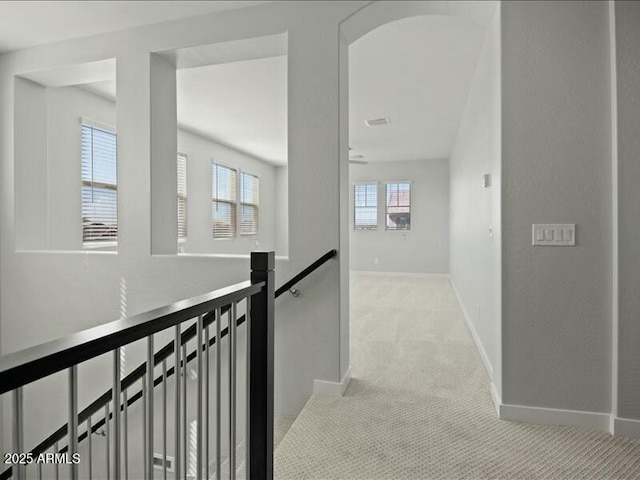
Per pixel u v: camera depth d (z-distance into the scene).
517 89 2.12
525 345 2.13
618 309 1.96
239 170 7.90
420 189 8.55
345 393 2.49
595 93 2.03
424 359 3.17
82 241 4.16
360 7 2.35
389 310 5.08
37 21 2.74
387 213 8.77
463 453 1.84
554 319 2.09
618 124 1.95
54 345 0.67
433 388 2.57
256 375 1.43
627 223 1.95
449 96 4.41
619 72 1.95
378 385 2.62
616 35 1.95
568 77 2.06
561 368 2.09
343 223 2.52
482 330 3.23
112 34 2.88
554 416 2.09
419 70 3.73
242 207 8.07
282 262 2.50
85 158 4.21
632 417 1.96
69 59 2.98
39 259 3.07
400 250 8.70
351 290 6.65
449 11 2.40
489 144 2.76
